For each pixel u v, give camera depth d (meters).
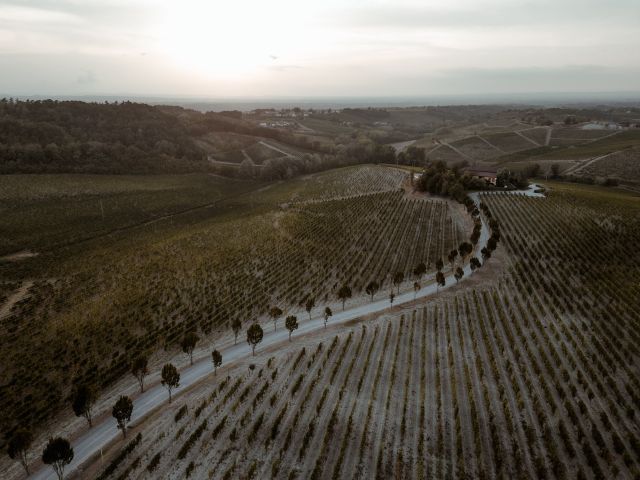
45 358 52.22
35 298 72.06
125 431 39.16
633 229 88.88
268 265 82.56
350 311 63.19
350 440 37.81
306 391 44.34
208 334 58.38
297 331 57.84
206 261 85.38
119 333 57.94
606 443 37.78
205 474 34.34
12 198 125.81
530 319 58.31
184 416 40.94
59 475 33.41
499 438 38.09
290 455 36.19
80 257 96.00
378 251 89.25
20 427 40.38
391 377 46.16
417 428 39.31
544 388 44.00
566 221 97.88
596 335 54.19
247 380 46.47
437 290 67.94
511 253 82.69
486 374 47.16
